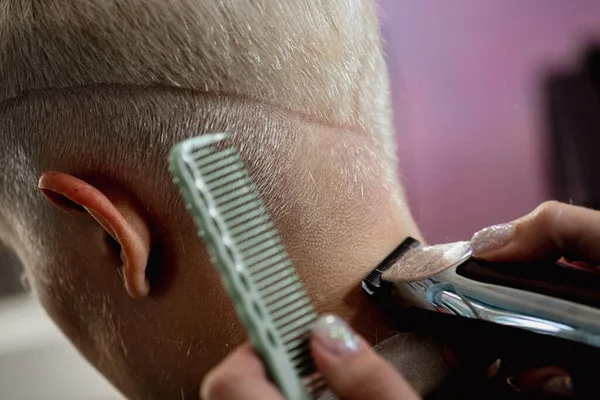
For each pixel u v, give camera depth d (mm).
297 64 532
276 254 403
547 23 1381
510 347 460
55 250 586
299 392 357
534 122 1375
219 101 515
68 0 508
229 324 550
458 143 1320
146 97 513
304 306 396
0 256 1011
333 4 555
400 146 1233
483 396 482
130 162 521
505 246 537
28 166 548
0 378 1226
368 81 596
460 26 1325
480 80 1345
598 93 1361
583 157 1342
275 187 524
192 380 581
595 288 463
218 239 351
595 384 437
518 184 1355
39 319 1249
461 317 473
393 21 1267
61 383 1245
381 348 493
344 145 557
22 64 518
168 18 505
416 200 1151
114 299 583
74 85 517
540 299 458
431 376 483
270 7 523
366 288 528
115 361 618
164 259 542
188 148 356
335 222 543
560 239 551
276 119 525
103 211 505
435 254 531
